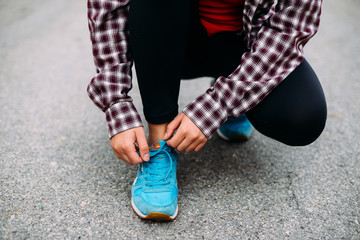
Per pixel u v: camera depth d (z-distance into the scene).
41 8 2.85
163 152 0.93
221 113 0.85
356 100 1.53
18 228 0.89
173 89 0.88
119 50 0.89
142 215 0.91
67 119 1.42
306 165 1.15
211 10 0.95
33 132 1.32
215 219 0.93
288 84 0.87
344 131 1.32
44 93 1.62
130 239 0.87
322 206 0.98
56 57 2.01
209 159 1.18
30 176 1.08
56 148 1.23
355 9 2.77
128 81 0.90
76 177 1.09
